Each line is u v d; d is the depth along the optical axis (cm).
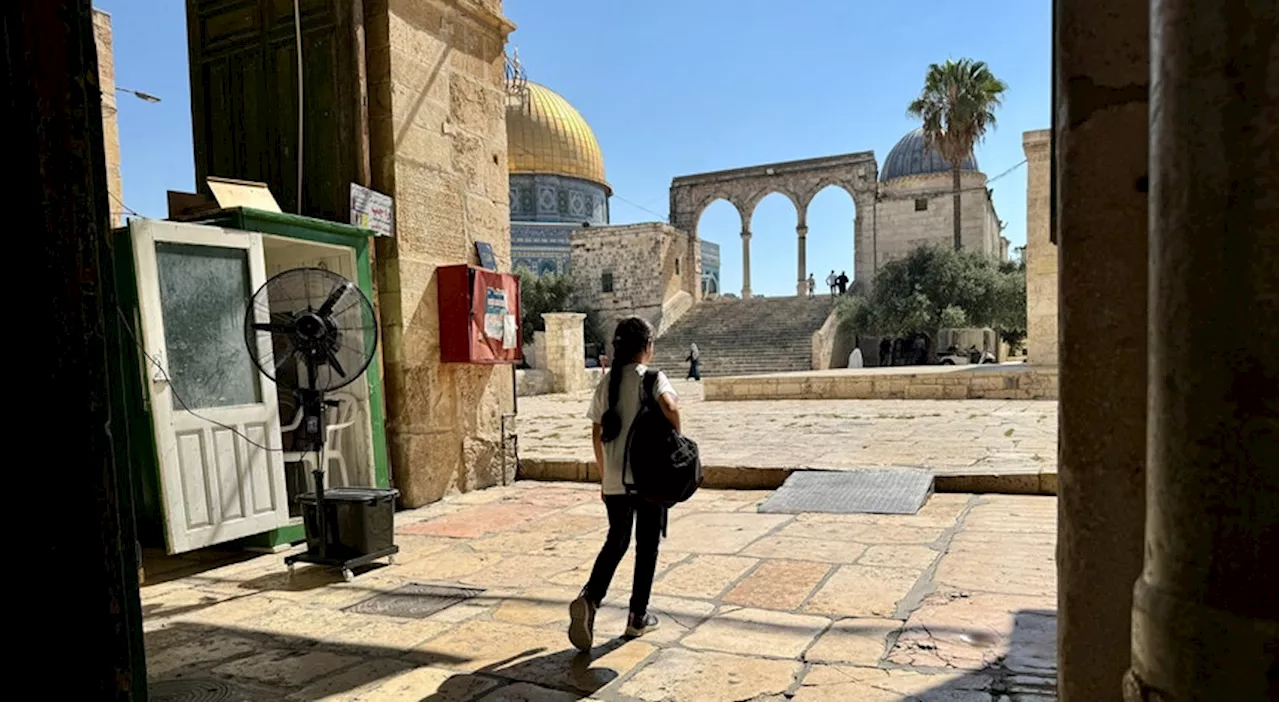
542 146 5347
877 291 3444
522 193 5316
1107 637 143
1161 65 103
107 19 1084
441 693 323
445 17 755
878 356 3419
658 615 406
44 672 125
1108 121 142
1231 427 92
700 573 476
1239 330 91
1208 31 94
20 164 122
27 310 122
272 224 595
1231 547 92
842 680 318
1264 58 89
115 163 1087
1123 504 141
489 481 806
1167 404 101
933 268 3331
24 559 123
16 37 122
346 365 544
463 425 771
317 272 553
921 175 3881
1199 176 95
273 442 587
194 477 529
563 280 3981
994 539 526
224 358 561
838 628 376
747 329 3516
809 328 3356
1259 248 90
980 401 1482
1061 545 152
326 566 523
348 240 655
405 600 454
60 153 127
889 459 805
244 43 723
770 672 329
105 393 133
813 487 698
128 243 523
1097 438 143
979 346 3088
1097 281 143
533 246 5125
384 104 686
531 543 575
